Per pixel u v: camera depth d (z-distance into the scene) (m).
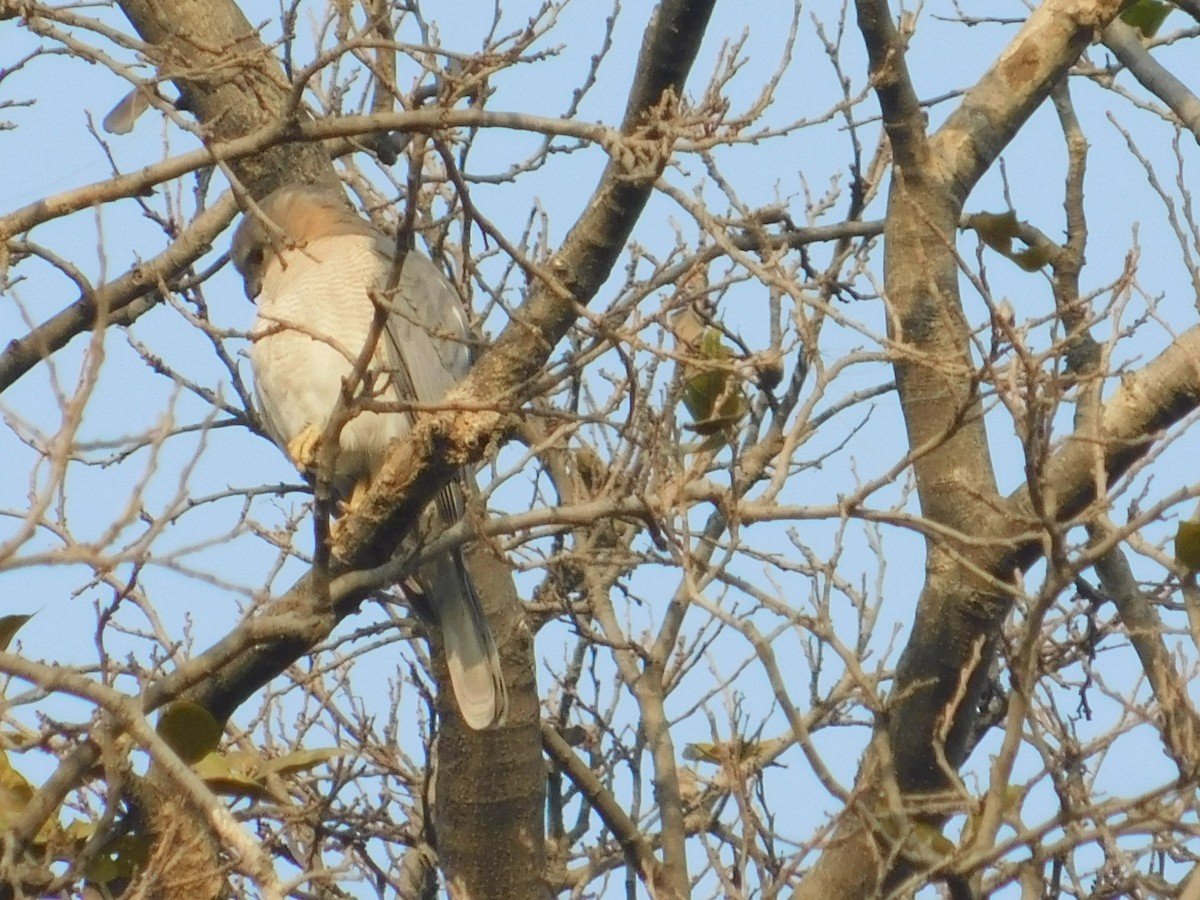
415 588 10.09
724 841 10.31
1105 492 7.77
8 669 6.03
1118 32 11.40
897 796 7.91
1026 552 9.46
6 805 7.56
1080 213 9.98
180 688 7.40
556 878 11.08
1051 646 10.54
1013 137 10.52
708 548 10.69
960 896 7.48
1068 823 7.46
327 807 10.30
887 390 10.30
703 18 8.23
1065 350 8.51
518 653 10.59
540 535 9.63
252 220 11.66
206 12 10.74
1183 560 8.34
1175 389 9.09
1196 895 7.62
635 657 11.00
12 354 9.88
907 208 10.15
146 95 7.20
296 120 7.10
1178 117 10.98
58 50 7.60
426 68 7.72
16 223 7.38
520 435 10.12
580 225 7.97
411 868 11.41
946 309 8.39
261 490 10.22
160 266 9.91
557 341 8.12
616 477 8.17
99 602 7.84
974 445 9.81
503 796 10.45
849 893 9.17
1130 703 7.95
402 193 11.52
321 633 7.54
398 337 10.55
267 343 10.69
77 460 9.55
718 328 9.35
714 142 7.10
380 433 10.47
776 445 9.75
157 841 7.28
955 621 9.56
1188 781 7.07
